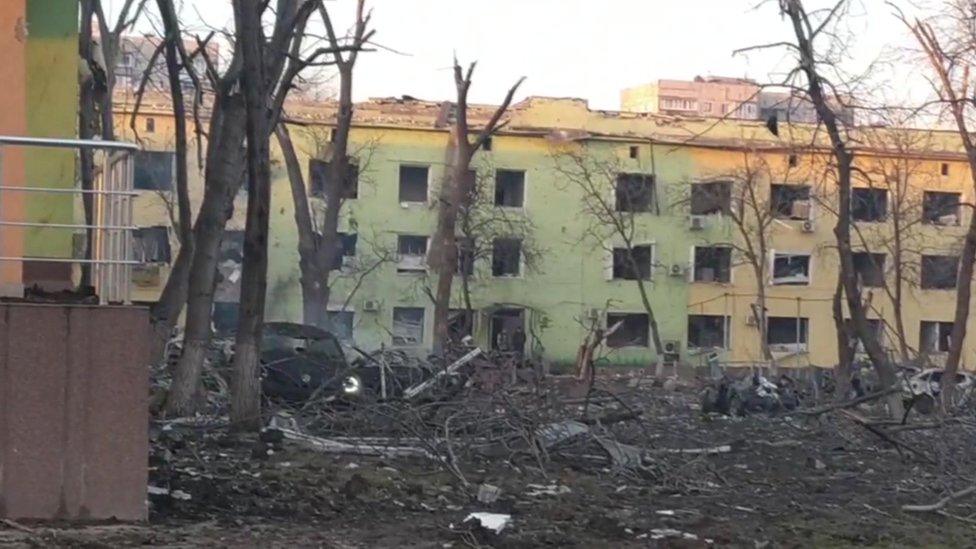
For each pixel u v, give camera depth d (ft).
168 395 59.67
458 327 164.86
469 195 160.56
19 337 29.63
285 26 61.46
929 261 192.44
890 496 46.78
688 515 39.22
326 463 45.60
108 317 30.27
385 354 71.92
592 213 180.34
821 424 65.92
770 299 190.08
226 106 60.49
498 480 44.06
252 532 31.63
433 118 180.04
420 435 49.52
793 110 82.74
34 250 38.24
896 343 185.06
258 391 54.70
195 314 59.82
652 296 186.39
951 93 93.91
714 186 186.80
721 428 68.23
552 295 182.70
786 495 45.93
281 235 171.73
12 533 28.43
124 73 110.22
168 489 36.29
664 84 274.16
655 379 141.79
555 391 60.23
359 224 176.55
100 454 30.14
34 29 39.52
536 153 181.98
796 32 76.64
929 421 61.11
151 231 160.97
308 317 113.19
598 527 35.55
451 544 31.71
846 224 78.79
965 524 41.50
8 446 29.45
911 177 181.88
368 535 32.53
